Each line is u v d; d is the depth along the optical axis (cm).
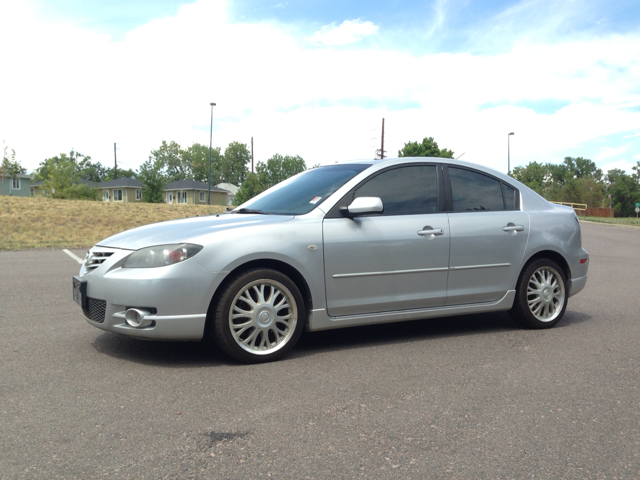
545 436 285
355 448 267
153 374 378
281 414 309
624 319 587
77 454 258
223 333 394
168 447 266
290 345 418
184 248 388
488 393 348
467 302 500
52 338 470
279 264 420
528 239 524
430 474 243
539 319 533
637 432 291
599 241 1906
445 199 496
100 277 399
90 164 11650
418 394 344
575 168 12812
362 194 461
